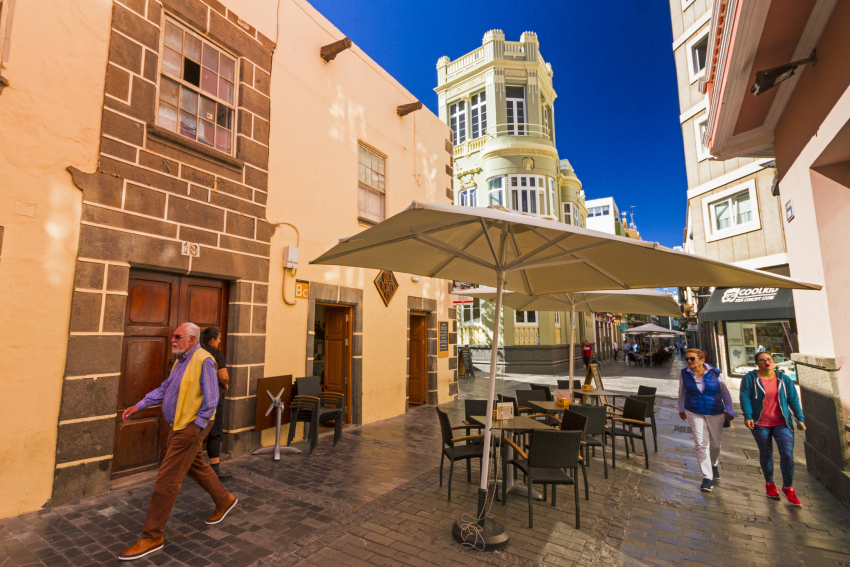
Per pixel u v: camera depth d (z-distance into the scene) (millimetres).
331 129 8039
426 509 4375
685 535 3902
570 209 24688
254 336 6227
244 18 6480
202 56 5926
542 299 8211
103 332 4523
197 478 3836
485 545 3566
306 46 7625
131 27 4996
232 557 3346
